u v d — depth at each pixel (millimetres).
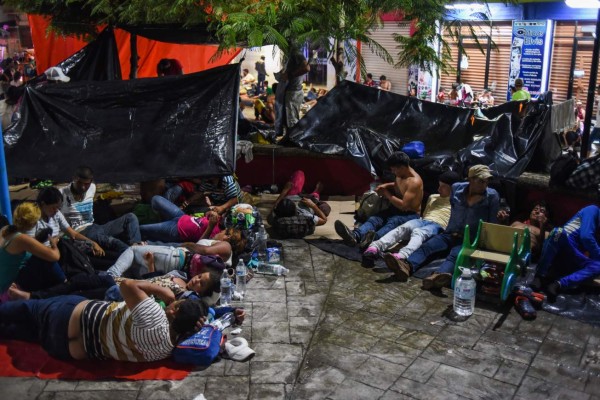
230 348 4918
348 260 6879
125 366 4766
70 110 7609
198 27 8828
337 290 6152
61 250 5719
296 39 7406
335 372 4758
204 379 4641
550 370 4816
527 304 5664
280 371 4762
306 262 6816
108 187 9258
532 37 16078
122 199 8773
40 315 4840
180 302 4828
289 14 7453
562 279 5941
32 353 4902
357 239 7105
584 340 5258
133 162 7215
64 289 5395
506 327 5461
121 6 8633
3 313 5000
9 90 8773
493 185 7484
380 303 5883
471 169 6383
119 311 4664
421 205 7988
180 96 7766
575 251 5984
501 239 6047
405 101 8844
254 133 9328
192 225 6637
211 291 5402
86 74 9141
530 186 7305
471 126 8289
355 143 8547
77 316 4719
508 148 7723
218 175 7164
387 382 4633
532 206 7426
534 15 16047
